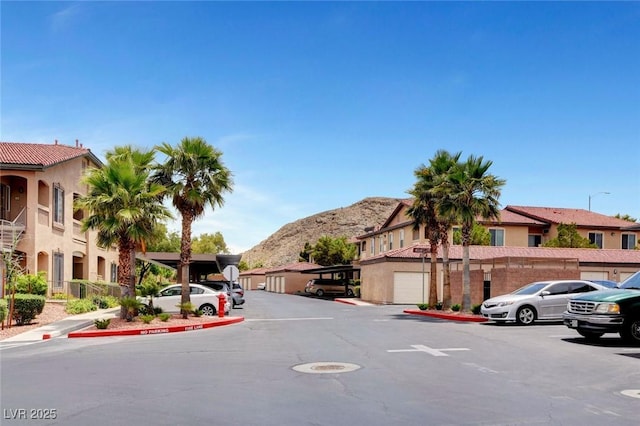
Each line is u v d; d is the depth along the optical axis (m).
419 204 30.22
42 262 30.89
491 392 9.20
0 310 19.09
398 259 40.31
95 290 33.56
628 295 14.88
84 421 7.48
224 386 9.66
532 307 21.16
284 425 7.28
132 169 21.08
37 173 29.56
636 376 10.55
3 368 11.66
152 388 9.51
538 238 50.84
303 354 13.49
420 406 8.27
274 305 38.59
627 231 51.31
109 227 20.36
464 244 27.09
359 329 19.77
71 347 15.42
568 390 9.35
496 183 26.69
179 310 25.52
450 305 28.84
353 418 7.62
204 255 45.59
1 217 29.56
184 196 24.14
